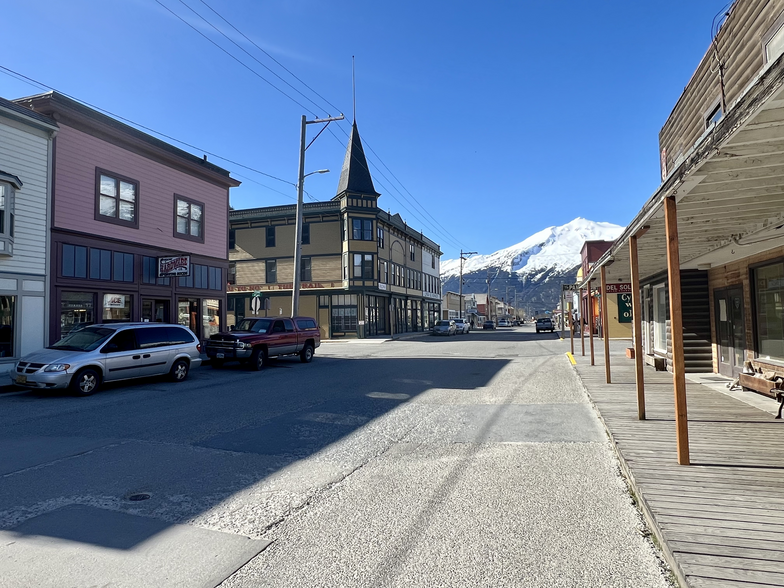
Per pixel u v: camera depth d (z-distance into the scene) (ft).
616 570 10.96
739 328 35.68
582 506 14.67
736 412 25.08
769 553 10.38
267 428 25.57
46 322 48.52
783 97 9.73
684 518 12.31
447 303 228.84
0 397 36.45
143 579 10.78
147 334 42.11
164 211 63.16
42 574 10.98
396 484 16.96
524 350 82.69
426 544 12.39
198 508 14.92
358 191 128.67
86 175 53.16
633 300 23.89
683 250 31.22
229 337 53.11
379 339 123.13
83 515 14.35
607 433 23.34
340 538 12.80
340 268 128.98
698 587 9.16
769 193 17.48
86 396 36.47
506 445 21.83
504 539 12.59
